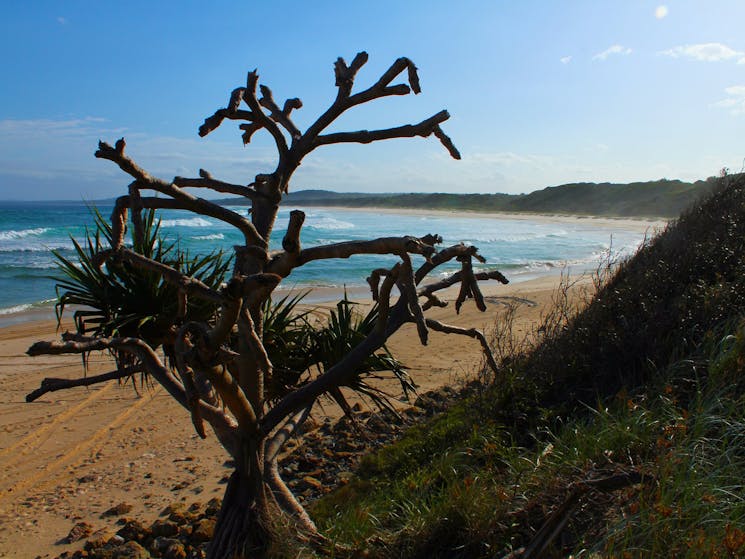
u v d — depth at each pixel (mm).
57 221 59656
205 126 3084
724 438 3236
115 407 8008
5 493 5566
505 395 4949
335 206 174125
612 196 125125
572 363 5051
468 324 12141
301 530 3348
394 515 3566
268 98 3547
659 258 6305
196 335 2629
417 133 3203
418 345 10594
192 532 4512
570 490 2961
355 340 4250
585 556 2633
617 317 5301
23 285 20484
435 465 4223
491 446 3965
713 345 4406
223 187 3234
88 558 4273
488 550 2990
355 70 3248
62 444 6770
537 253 34094
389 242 2557
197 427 2543
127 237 5816
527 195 151500
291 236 2604
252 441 3215
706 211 7402
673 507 2756
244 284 2344
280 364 4188
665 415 3766
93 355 11008
